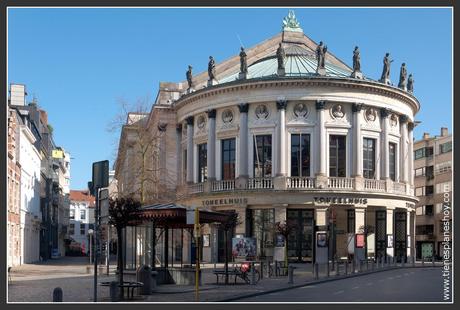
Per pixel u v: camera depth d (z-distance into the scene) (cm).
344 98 5791
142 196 5422
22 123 6419
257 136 5825
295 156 5731
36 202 7700
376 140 5988
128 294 2478
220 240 5753
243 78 5881
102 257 6209
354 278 3756
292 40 7031
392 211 5947
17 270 4938
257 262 4319
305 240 5616
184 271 3362
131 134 6781
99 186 2127
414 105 6506
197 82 6938
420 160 10156
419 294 2609
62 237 11669
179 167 6781
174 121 6894
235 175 5906
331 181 5653
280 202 5559
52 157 10331
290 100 5744
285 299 2462
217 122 6088
